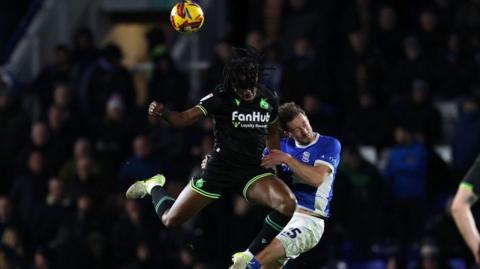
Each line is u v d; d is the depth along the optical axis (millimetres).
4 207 46375
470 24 50625
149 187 29609
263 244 28406
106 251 44594
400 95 48500
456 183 45344
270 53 48312
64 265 44188
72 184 46750
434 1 52438
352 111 47562
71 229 45125
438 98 49594
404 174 44656
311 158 28984
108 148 48438
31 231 46281
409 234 44312
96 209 45781
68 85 50469
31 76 56969
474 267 42469
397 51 50625
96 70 50438
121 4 58344
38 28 57250
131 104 50719
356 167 44656
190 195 27844
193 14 27109
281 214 27703
